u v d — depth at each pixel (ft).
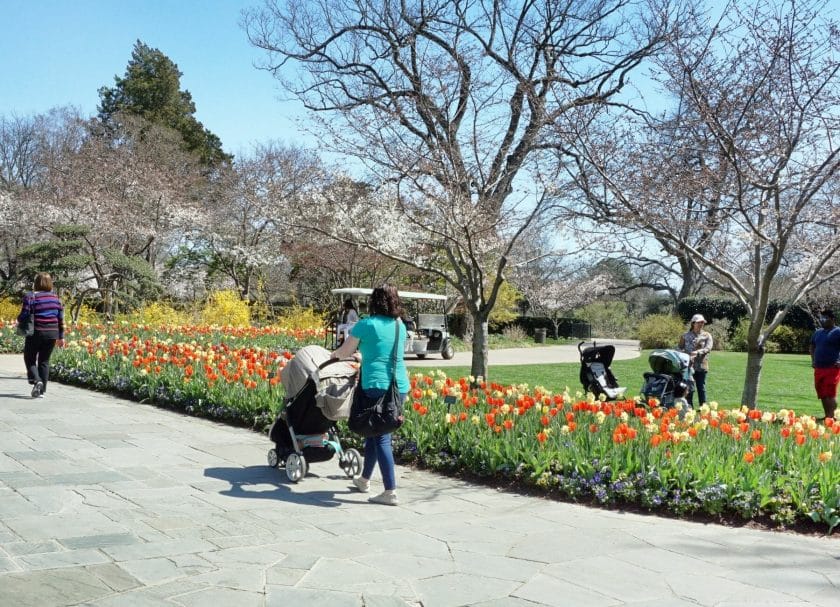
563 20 55.67
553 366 67.82
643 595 13.01
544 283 90.17
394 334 19.45
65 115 152.15
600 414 23.53
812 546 16.71
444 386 28.76
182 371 36.45
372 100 39.34
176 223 120.16
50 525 15.93
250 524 16.88
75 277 87.40
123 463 22.68
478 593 12.92
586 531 17.44
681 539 16.90
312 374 20.77
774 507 18.95
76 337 58.85
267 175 108.58
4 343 59.98
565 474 21.43
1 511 16.89
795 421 25.20
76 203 105.40
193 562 13.89
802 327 104.17
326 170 51.67
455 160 37.83
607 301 168.14
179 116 173.99
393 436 26.20
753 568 14.78
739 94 30.27
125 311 98.27
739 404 43.65
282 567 13.89
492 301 37.35
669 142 33.47
